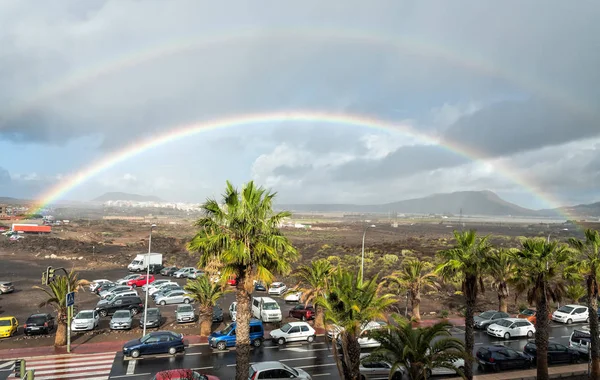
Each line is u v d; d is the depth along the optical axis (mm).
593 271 29016
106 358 32469
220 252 22266
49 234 145750
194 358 32625
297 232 181625
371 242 133125
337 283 24031
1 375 28172
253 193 23062
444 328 21531
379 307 23000
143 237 155000
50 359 32094
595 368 29344
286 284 69062
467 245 27484
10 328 38188
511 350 32969
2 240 120375
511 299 59781
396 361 20453
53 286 35344
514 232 177875
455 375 30094
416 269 46281
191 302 56375
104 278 77312
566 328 46500
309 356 33938
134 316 48219
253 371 25922
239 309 22688
